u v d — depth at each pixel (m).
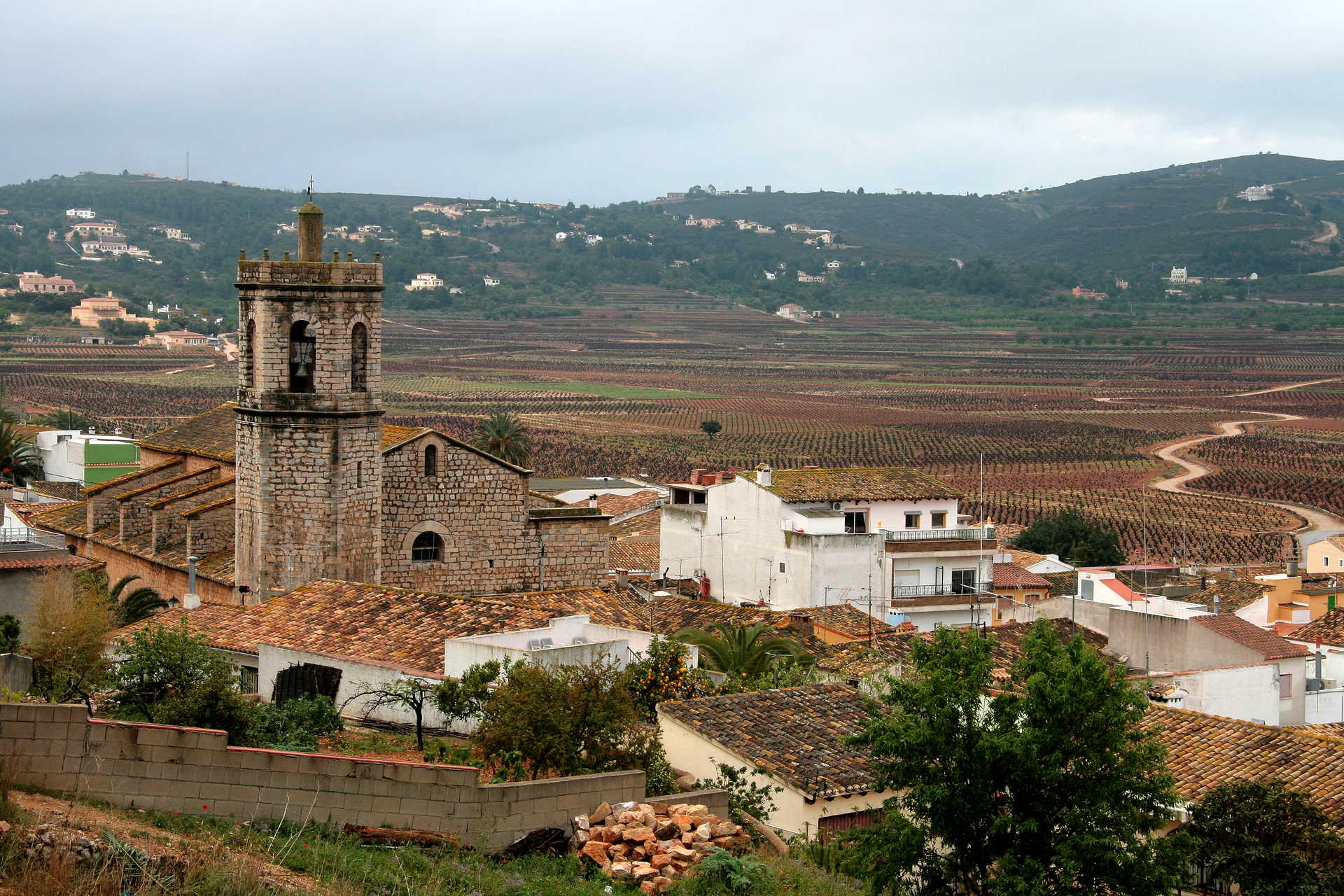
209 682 45.66
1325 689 72.12
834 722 47.12
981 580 105.25
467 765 41.16
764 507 103.38
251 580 69.81
